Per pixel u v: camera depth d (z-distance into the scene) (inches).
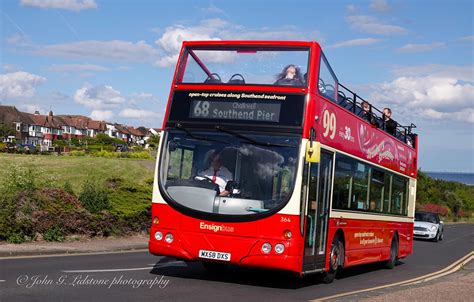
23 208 711.7
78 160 1974.7
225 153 471.8
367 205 644.1
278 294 467.8
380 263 775.7
